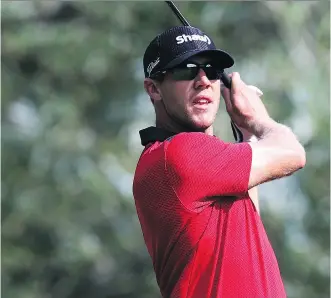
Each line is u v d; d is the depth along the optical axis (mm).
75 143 60906
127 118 63312
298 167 15312
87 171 60656
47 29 60844
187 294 14820
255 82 59625
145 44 61656
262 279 14750
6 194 60156
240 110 16141
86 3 60219
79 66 60562
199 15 59844
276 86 58625
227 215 14938
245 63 60500
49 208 60031
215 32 60031
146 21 61406
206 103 15617
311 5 59906
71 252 59750
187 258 14906
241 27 60219
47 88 62562
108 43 60438
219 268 14695
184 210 14922
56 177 60500
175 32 15672
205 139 15125
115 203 60312
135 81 62969
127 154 62469
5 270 59969
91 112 63500
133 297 61750
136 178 15539
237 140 16359
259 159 15055
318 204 57156
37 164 60656
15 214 59969
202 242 14836
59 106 61312
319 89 58125
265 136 15570
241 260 14734
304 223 57562
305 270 57031
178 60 15430
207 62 15570
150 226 15484
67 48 60312
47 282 61125
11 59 62000
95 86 62812
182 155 14953
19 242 60375
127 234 60969
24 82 62219
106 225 60594
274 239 57875
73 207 60031
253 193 16609
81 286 61812
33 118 62406
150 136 15711
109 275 61656
